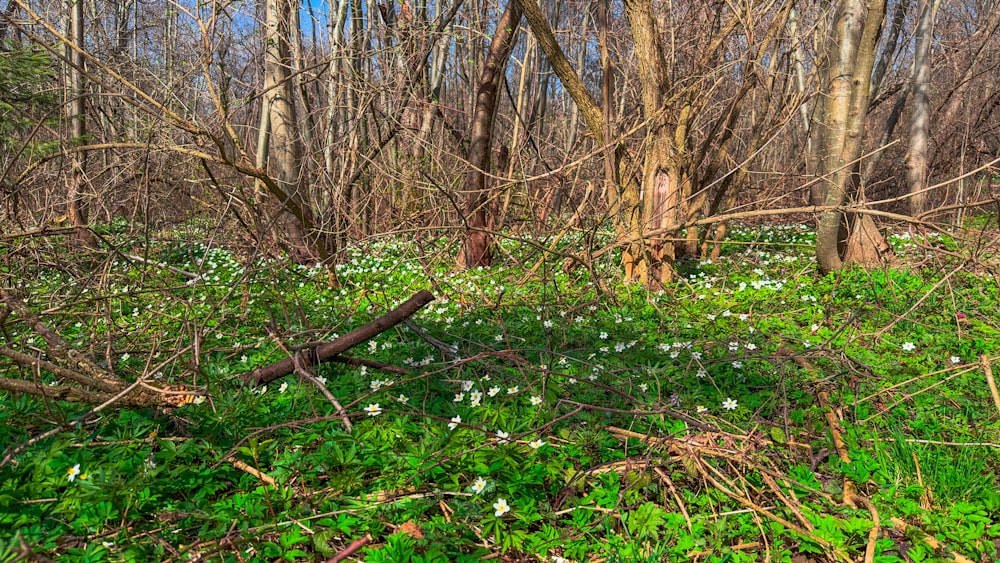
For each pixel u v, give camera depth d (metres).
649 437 2.92
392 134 7.29
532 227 8.04
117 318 4.75
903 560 2.18
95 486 2.21
